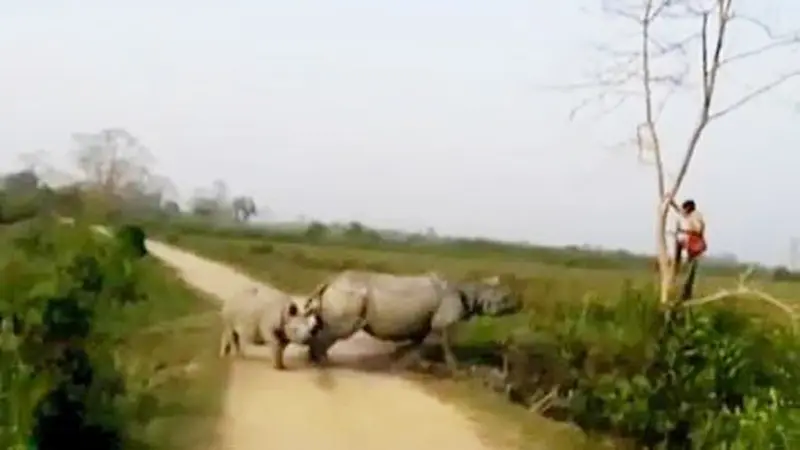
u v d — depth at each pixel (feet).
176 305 87.97
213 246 166.09
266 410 55.67
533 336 59.16
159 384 56.24
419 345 73.72
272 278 126.93
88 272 43.04
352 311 72.43
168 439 46.34
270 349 74.95
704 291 54.39
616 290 58.08
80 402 39.01
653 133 56.85
